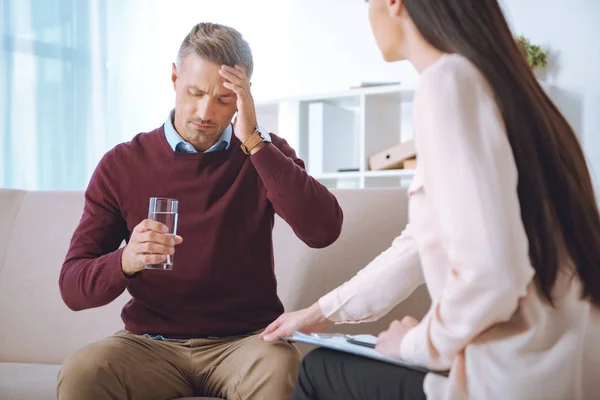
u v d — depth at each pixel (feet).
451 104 3.32
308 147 15.16
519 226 3.22
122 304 6.79
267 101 15.53
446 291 3.32
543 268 3.38
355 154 15.88
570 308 3.43
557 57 13.93
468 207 3.19
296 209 5.71
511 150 3.34
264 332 5.14
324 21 16.96
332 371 3.90
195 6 18.01
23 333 6.97
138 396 5.38
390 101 14.85
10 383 5.78
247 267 5.90
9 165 15.21
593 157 13.56
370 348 3.99
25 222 7.22
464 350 3.44
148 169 6.01
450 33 3.53
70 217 7.11
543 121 3.43
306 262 6.47
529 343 3.34
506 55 3.48
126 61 16.88
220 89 5.74
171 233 5.18
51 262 7.04
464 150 3.25
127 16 16.89
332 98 14.67
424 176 3.45
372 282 4.58
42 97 15.61
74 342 6.83
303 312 4.89
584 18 13.66
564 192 3.41
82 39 16.19
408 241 4.55
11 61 15.28
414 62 3.78
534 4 14.15
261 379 5.14
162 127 6.17
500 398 3.30
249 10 17.97
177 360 5.64
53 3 15.79
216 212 5.88
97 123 16.38
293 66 17.39
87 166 16.19
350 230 6.42
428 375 3.51
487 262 3.14
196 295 5.79
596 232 3.45
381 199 6.45
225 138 6.07
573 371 3.32
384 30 3.84
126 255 5.27
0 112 15.14
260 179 6.06
